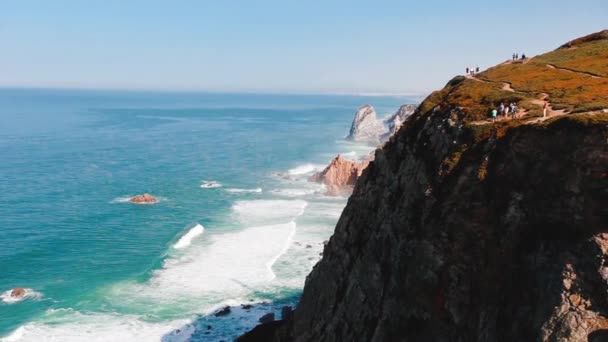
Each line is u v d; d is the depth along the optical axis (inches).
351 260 1304.1
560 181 808.3
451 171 1021.2
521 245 835.4
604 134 760.3
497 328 801.6
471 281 889.5
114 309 2054.6
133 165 5423.2
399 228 1114.7
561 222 788.0
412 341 958.4
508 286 824.9
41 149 6368.1
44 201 3737.7
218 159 6033.5
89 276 2373.3
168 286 2273.6
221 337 1852.9
